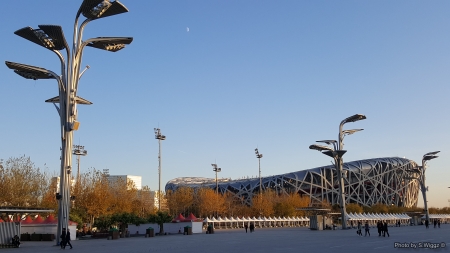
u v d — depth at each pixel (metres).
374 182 163.00
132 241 48.38
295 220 113.94
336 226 85.12
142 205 112.81
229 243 41.72
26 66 40.97
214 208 119.12
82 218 79.56
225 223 95.69
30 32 38.88
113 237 54.28
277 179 151.00
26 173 74.00
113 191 100.06
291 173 153.62
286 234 60.84
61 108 42.00
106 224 64.25
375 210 135.50
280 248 33.91
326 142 81.00
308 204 136.00
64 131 41.72
